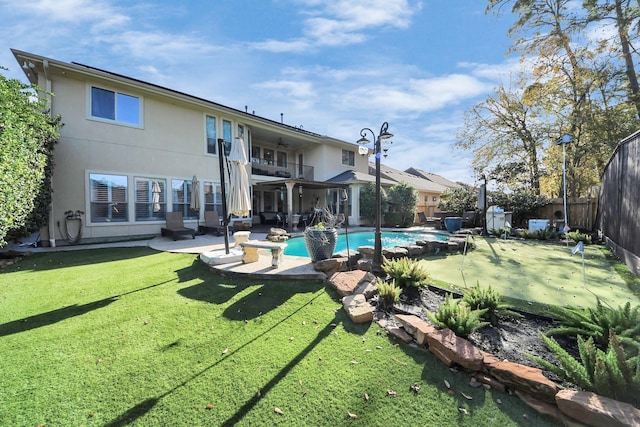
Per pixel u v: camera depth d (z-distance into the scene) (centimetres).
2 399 213
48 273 547
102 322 338
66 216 924
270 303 389
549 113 1550
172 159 1166
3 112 523
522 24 1373
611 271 557
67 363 257
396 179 2184
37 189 732
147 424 192
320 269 491
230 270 503
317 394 218
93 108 977
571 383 214
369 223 1725
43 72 896
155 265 606
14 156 565
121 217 1041
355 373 242
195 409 205
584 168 1516
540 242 971
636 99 1134
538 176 1767
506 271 562
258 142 1841
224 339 299
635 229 551
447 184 3459
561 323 305
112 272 552
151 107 1110
